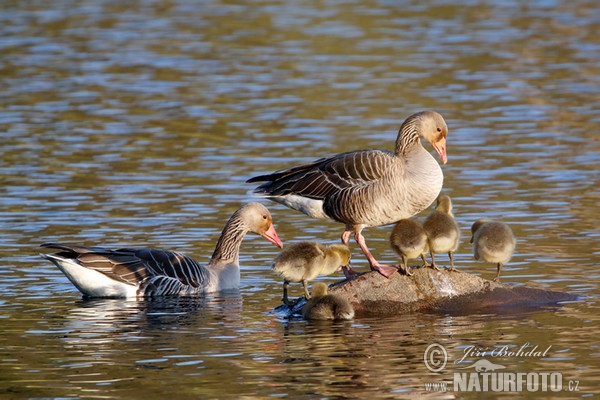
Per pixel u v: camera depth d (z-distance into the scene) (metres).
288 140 25.83
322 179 15.69
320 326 13.55
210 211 19.97
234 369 11.72
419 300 14.44
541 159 23.77
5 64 35.75
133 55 37.44
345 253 14.89
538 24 43.00
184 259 15.80
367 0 49.56
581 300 14.48
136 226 18.88
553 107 29.23
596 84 32.19
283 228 19.19
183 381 11.33
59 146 25.44
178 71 34.94
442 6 47.56
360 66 35.28
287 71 34.69
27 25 43.53
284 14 46.03
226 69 35.09
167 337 13.02
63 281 16.05
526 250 17.00
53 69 35.09
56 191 21.39
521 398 10.83
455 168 23.12
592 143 25.20
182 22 44.31
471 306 14.39
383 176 15.23
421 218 19.84
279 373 11.59
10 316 14.06
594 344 12.47
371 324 13.64
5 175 22.69
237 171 23.02
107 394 10.93
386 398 10.84
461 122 27.56
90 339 12.93
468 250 17.44
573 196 20.58
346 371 11.64
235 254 16.42
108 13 46.72
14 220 19.23
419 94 31.06
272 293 15.62
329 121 27.83
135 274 15.40
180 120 28.22
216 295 15.58
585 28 41.88
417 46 38.66
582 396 10.88
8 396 10.86
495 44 38.81
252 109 29.47
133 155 24.61
